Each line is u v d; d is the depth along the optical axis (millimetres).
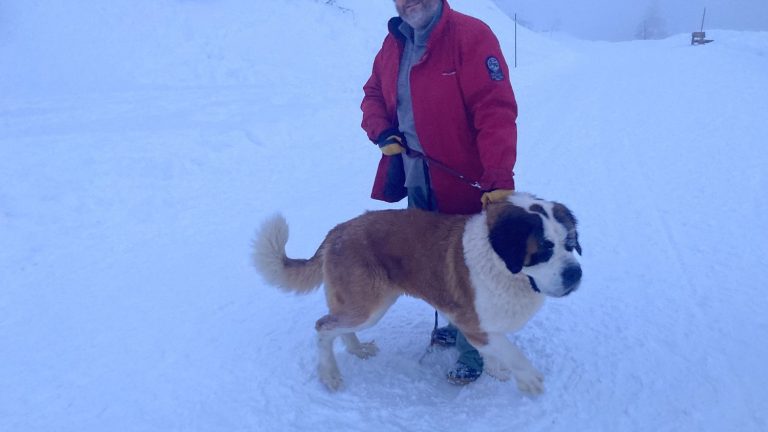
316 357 4035
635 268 5059
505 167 3254
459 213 3861
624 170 7902
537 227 2975
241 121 10703
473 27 3373
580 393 3520
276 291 4988
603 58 25891
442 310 3486
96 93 12477
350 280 3574
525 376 3432
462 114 3482
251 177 8328
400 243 3508
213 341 4254
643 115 11383
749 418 3188
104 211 6922
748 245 5301
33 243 6012
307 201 7234
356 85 15641
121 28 15695
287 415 3455
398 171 4086
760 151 8188
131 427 3373
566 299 4602
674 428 3168
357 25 20391
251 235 6199
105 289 5062
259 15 18328
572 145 9477
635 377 3617
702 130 9688
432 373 3936
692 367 3658
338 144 10156
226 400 3602
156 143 9141
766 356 3707
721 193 6684
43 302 4840
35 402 3598
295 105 12531
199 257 5691
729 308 4289
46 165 7969
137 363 3986
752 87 13633
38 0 15555
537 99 14555
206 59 15570
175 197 7453
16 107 11062
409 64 3611
